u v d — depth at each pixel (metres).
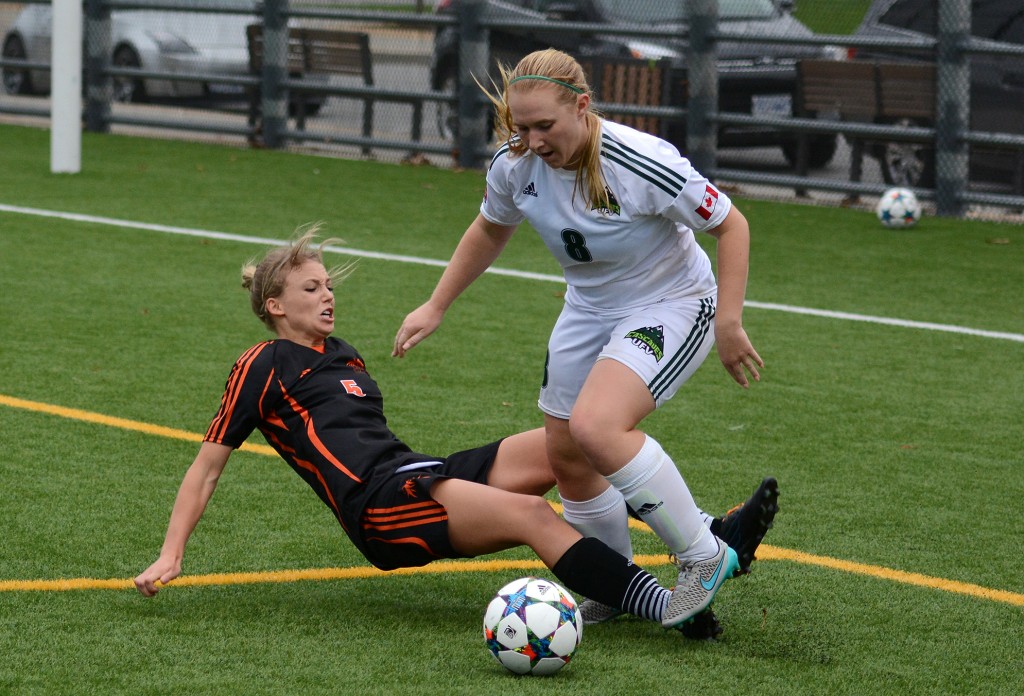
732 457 19.05
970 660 12.28
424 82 54.94
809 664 12.04
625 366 12.41
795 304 30.16
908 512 16.88
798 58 46.88
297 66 56.41
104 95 60.34
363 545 12.84
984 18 43.84
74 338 24.84
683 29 46.94
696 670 11.78
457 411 21.02
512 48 51.75
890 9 44.41
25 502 16.14
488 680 11.32
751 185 48.22
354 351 13.87
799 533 15.96
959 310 29.97
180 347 24.47
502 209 13.55
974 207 44.25
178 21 61.97
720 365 24.44
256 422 13.16
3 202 40.16
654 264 12.86
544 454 13.49
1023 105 42.97
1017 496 17.67
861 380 23.73
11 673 11.27
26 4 66.56
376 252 34.84
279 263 13.45
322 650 11.95
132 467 17.70
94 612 12.79
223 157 53.31
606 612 13.02
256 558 14.58
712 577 12.21
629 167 12.20
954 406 22.20
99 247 34.06
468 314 28.19
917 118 43.72
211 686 11.06
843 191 44.69
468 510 12.39
